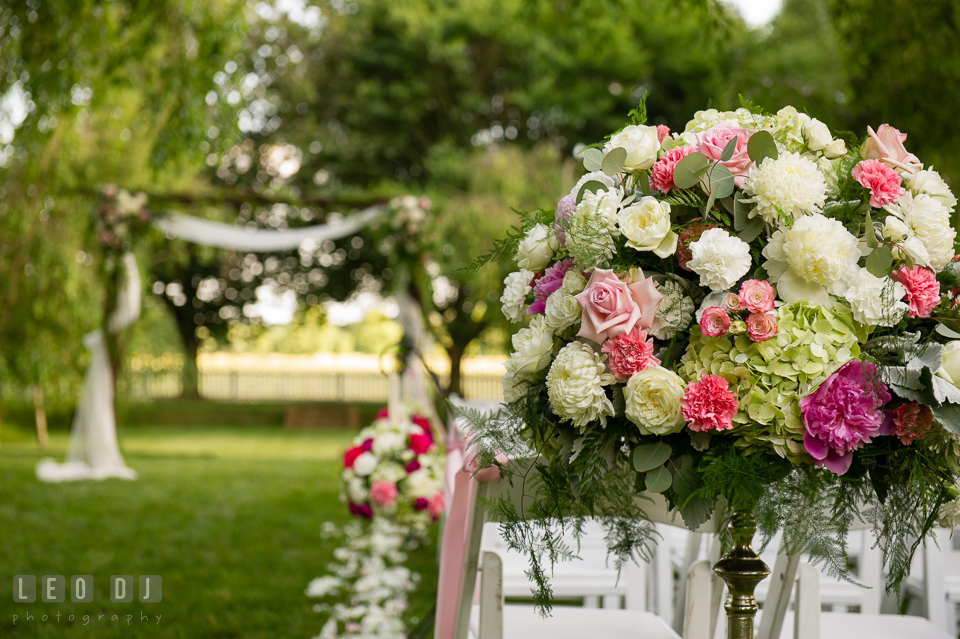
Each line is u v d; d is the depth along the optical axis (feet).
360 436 14.93
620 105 45.03
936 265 3.53
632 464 3.39
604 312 3.41
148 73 15.43
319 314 57.93
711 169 3.47
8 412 41.81
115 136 23.70
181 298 54.39
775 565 4.67
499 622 4.35
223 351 68.69
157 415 47.19
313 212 26.84
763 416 3.17
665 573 7.69
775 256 3.36
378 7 44.62
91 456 25.12
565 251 3.91
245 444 37.58
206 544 15.94
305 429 46.09
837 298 3.35
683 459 3.40
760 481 3.20
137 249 24.20
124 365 25.84
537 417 3.71
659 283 3.51
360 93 44.19
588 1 15.64
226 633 10.67
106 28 14.51
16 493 21.56
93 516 18.65
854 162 3.72
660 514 4.01
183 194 23.17
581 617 5.67
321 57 46.06
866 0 13.46
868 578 6.84
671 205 3.64
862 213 3.58
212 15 14.76
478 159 36.24
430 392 18.24
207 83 14.99
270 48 40.37
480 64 46.14
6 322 21.35
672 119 44.57
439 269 31.48
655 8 15.37
